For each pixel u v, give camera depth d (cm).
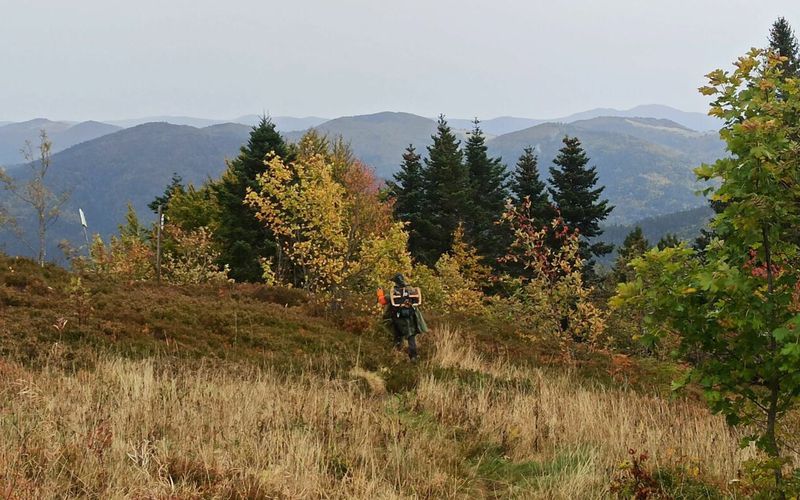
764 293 421
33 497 377
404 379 1002
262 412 666
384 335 1339
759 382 430
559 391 977
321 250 1520
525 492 547
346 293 1595
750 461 439
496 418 770
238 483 468
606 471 580
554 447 661
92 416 561
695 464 574
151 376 747
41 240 2483
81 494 413
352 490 495
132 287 1423
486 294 3831
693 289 407
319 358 1079
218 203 3691
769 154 376
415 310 1164
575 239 1364
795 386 411
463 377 1043
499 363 1174
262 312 1333
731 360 431
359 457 579
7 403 582
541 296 1345
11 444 460
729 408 439
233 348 1085
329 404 736
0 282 1227
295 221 1521
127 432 536
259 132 3294
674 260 439
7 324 949
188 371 855
